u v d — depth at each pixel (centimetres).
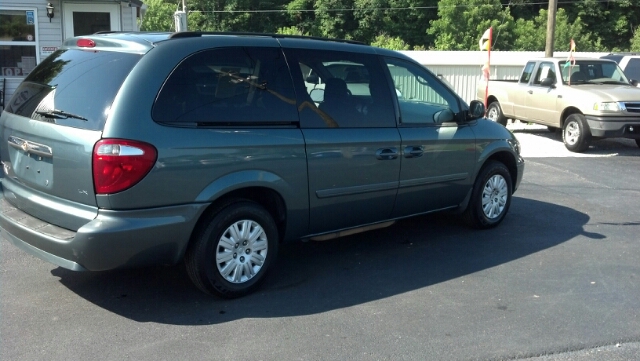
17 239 481
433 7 4938
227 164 469
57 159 447
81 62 480
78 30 1362
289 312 477
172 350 414
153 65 448
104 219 427
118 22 1384
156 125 439
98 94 445
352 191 554
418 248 636
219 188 466
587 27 5066
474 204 679
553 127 1463
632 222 744
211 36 489
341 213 557
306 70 532
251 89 494
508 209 752
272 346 421
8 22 1312
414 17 5053
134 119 431
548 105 1360
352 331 446
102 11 1368
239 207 484
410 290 524
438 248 636
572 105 1277
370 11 5022
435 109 632
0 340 423
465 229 703
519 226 720
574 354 420
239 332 441
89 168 427
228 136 470
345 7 5109
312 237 553
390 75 595
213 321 458
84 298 496
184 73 460
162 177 439
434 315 475
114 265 436
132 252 436
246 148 478
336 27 5122
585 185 950
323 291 519
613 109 1205
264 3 5312
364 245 644
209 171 460
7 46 1322
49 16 1327
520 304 498
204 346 420
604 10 5072
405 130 591
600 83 1348
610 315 481
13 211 498
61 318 459
